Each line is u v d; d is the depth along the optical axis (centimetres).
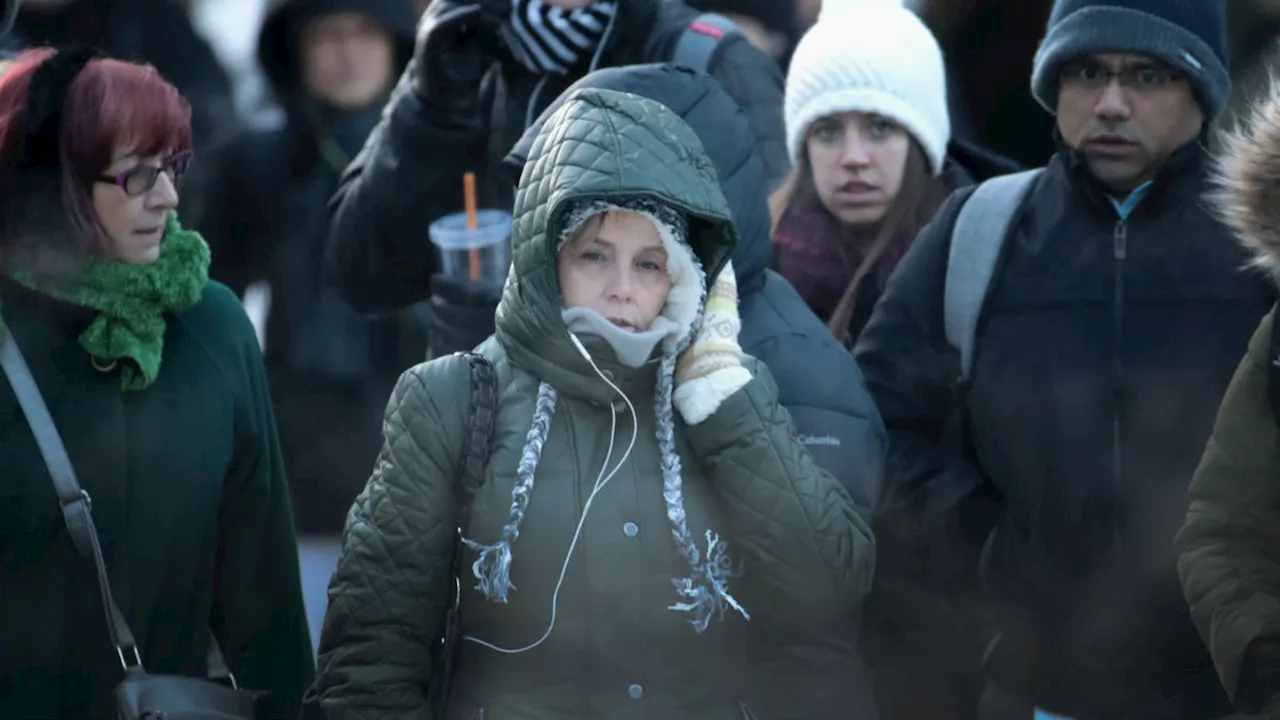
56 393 1167
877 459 1233
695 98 1240
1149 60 1298
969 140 1756
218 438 1220
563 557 1046
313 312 1992
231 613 1280
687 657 1062
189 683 1155
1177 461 1298
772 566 1062
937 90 1542
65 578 1162
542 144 1067
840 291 1542
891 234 1520
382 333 1984
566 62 1494
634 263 1065
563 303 1073
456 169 1548
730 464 1061
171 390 1201
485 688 1059
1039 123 1744
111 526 1175
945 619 1373
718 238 1068
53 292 1160
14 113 1144
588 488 1052
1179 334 1301
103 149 1141
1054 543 1330
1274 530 1179
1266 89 1783
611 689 1051
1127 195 1332
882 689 1385
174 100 1169
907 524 1361
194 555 1216
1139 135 1303
